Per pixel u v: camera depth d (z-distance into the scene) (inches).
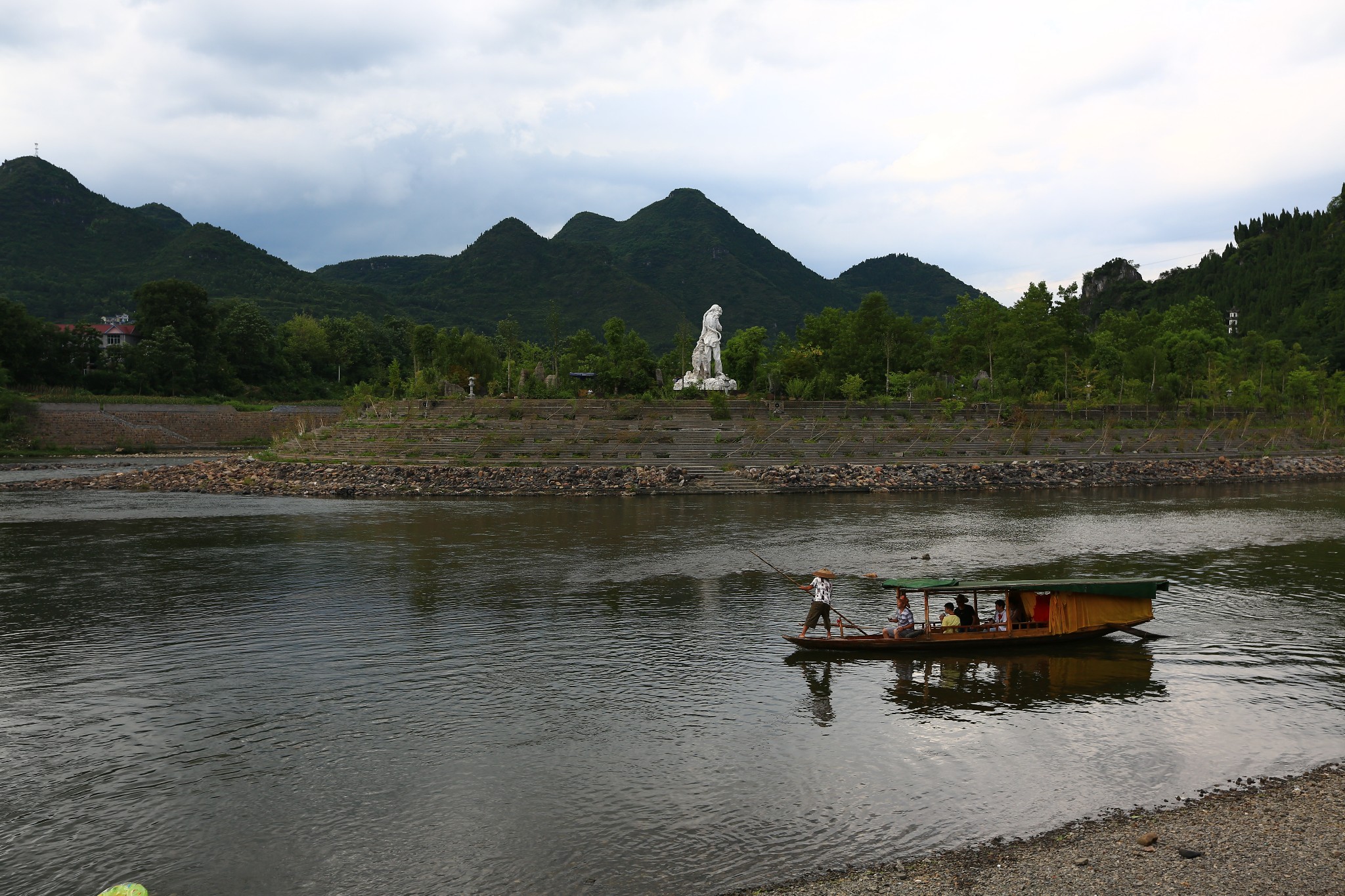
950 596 1275.8
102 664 941.2
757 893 501.7
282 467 3009.4
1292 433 4220.0
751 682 893.8
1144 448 3745.1
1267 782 659.4
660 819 594.6
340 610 1176.8
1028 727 772.0
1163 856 544.7
